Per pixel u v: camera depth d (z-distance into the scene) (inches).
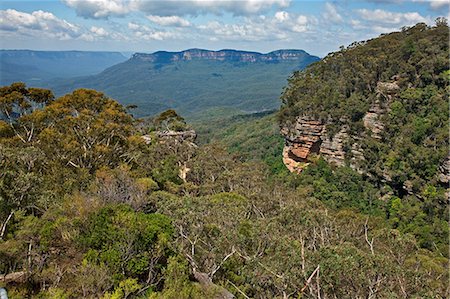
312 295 590.9
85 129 1312.7
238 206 1219.9
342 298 596.1
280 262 674.2
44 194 840.3
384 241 1007.6
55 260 647.8
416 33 2827.3
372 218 1721.2
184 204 968.9
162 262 706.2
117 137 1396.4
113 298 561.9
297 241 795.4
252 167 2394.2
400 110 2384.4
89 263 614.2
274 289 692.1
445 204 1959.9
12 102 1386.6
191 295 653.3
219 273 827.4
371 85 2615.7
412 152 2174.0
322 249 661.3
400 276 635.5
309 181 2472.9
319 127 2652.6
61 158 1181.1
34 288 601.0
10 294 554.6
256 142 4060.0
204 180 2054.6
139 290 622.5
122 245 641.0
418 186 2074.3
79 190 1011.9
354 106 2522.1
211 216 941.8
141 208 944.3
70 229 689.6
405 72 2481.5
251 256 778.2
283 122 2920.8
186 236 828.0
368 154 2374.5
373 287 599.8
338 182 2393.0
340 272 599.5
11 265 634.2
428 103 2347.4
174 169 1927.9
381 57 2623.0
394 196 2209.6
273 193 1823.3
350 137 2507.4
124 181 1082.7
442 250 1673.2
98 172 1141.1
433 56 2442.2
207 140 5113.2
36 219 746.2
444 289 737.0
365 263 623.5
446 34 2600.9
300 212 1021.2
